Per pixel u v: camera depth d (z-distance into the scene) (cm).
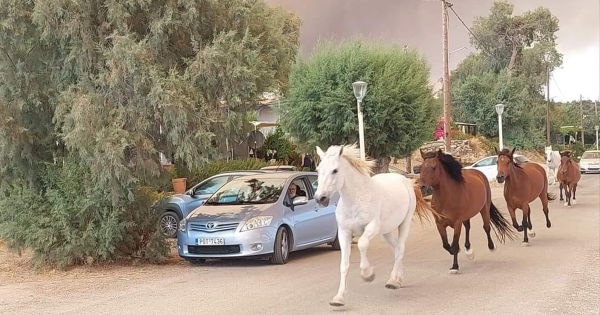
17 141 1227
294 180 1395
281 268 1240
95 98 1182
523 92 6178
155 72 1172
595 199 2647
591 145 10288
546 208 1648
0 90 1248
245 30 1316
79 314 880
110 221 1254
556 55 7100
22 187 1271
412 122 2733
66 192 1248
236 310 871
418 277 1086
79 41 1207
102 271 1258
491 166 3678
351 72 2659
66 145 1220
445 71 2888
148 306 920
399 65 2762
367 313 830
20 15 1197
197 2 1266
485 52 7300
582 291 936
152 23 1223
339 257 1373
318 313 837
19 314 889
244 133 1395
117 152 1144
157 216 1359
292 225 1316
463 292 950
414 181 1084
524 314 805
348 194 852
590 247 1368
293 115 2809
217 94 1278
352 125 2633
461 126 6138
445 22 2869
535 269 1128
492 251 1284
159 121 1242
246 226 1246
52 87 1267
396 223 946
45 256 1266
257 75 1287
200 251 1273
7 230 1259
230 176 1762
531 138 6338
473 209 1140
